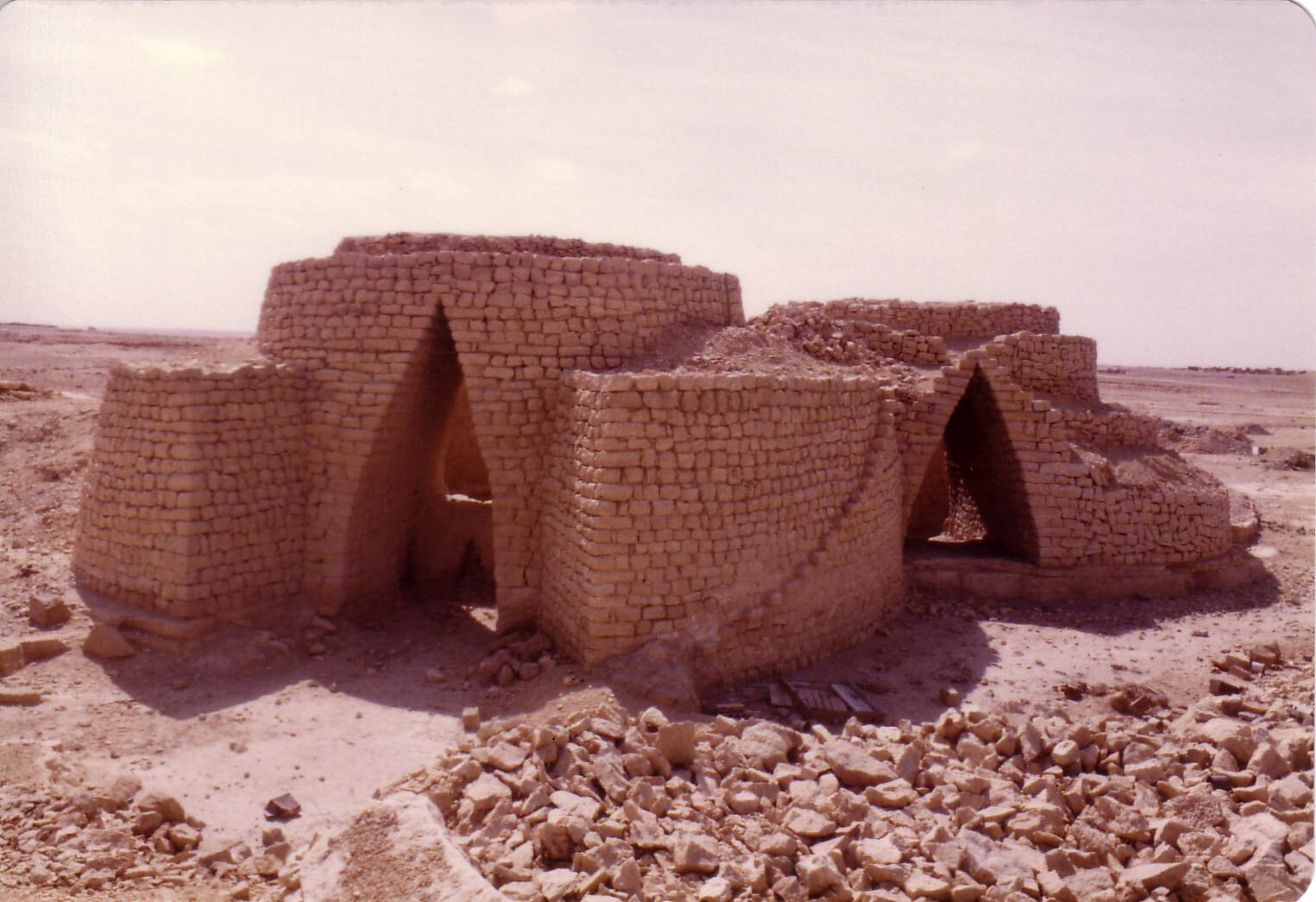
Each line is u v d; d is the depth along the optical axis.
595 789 7.44
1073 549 15.95
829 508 12.52
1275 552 18.59
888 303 19.02
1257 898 6.18
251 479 11.81
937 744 8.61
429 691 10.95
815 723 10.08
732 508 10.92
